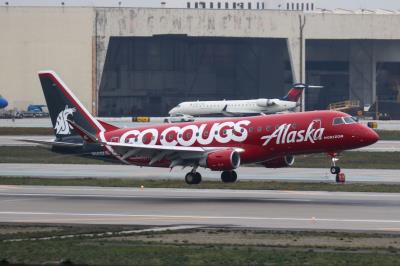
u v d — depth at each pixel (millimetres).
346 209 196000
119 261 129375
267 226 170000
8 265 119312
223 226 170375
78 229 166125
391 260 130375
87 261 129250
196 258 132125
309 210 194750
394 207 199375
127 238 154500
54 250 139250
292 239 152500
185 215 188000
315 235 157125
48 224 173500
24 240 151750
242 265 126688
